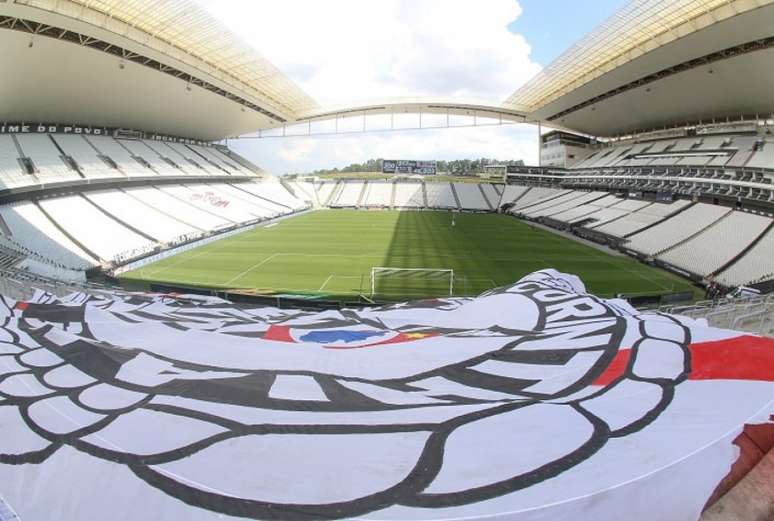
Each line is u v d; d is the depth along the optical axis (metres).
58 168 34.31
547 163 69.88
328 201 68.62
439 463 3.20
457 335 7.12
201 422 4.06
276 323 9.20
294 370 5.57
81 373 5.58
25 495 3.35
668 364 4.72
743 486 2.80
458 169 121.75
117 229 31.89
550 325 7.40
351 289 22.62
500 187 69.56
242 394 4.70
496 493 2.84
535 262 29.53
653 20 30.45
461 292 22.20
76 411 4.50
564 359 5.28
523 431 3.59
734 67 33.41
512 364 5.37
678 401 3.89
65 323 8.09
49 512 3.15
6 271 15.38
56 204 31.50
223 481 3.19
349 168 139.50
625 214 39.81
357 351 6.41
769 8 25.58
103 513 3.06
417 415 4.03
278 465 3.31
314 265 28.03
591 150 65.94
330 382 5.03
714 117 42.81
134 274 25.27
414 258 30.44
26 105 34.19
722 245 27.12
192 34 34.94
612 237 35.00
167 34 34.38
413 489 2.93
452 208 64.44
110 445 3.80
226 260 29.33
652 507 2.68
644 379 4.46
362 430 3.77
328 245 35.22
